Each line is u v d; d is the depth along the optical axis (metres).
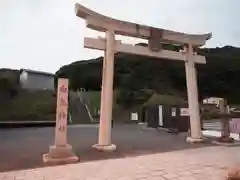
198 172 5.40
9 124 16.81
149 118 17.42
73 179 4.86
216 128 15.61
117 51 8.82
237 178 4.63
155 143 9.97
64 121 6.61
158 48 9.57
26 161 6.52
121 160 6.65
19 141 10.36
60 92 6.68
